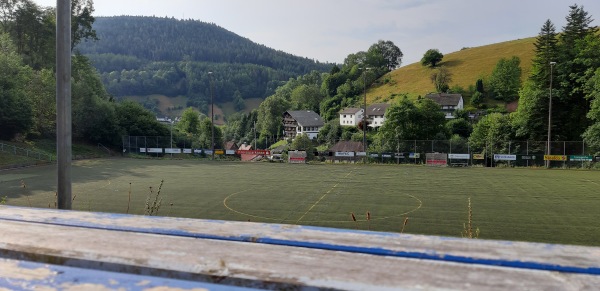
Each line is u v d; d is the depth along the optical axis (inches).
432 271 52.6
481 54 4648.1
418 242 65.2
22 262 60.2
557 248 61.4
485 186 1050.1
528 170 1476.4
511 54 4375.0
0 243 66.3
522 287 46.8
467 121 2987.2
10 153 1573.6
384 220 675.4
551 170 1477.6
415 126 2081.7
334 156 1859.0
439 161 1665.8
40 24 2336.4
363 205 797.2
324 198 871.1
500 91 3619.6
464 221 666.2
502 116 1999.3
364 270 53.2
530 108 1875.0
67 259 58.9
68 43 190.5
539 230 610.5
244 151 1974.7
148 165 1601.9
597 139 1585.9
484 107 3545.8
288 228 75.4
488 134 1982.0
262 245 65.4
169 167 1536.7
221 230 73.5
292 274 52.0
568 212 733.9
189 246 64.7
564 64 1870.1
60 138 189.8
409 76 4562.0
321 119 4217.5
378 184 1083.9
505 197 887.7
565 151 1648.6
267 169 1489.9
